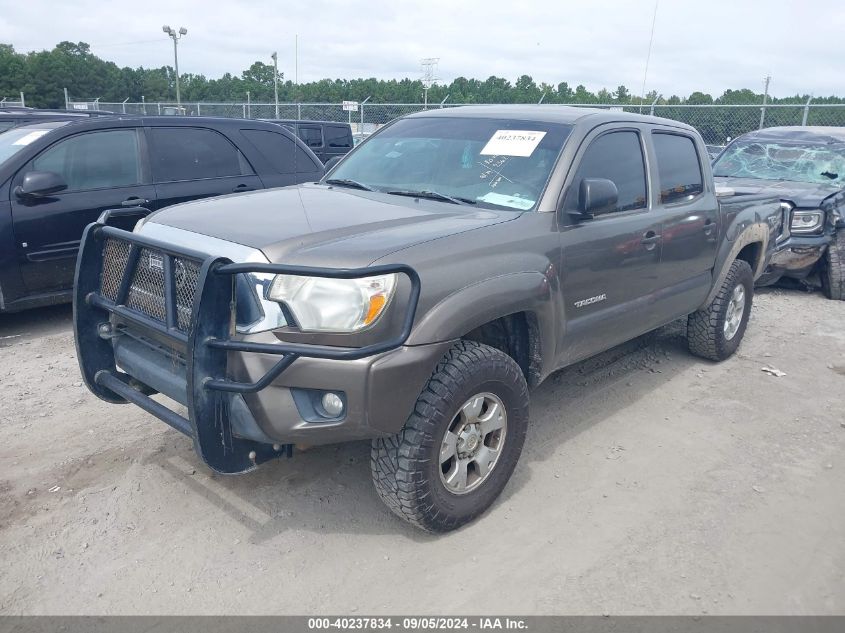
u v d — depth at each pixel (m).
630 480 3.93
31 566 3.05
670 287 4.87
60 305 7.11
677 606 2.94
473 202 3.86
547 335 3.65
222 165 7.20
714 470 4.08
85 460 3.91
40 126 6.46
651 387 5.30
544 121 4.21
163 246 3.00
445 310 3.01
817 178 8.90
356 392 2.81
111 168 6.45
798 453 4.34
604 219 4.11
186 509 3.49
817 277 8.98
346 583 3.02
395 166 4.37
